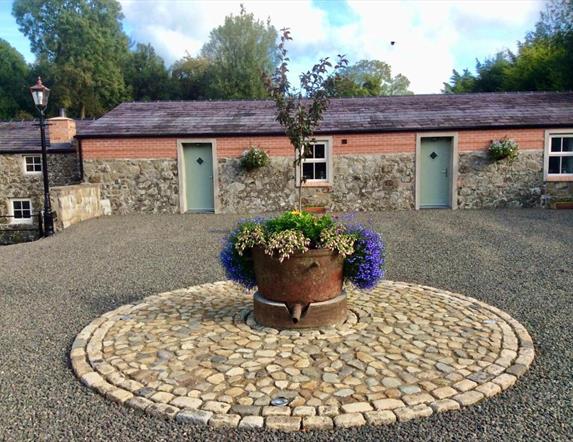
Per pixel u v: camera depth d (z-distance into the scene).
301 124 5.54
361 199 13.95
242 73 41.03
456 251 8.27
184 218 13.11
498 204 13.90
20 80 42.09
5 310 5.59
